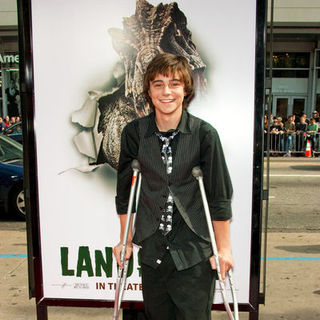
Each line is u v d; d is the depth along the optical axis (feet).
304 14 52.65
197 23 7.78
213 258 6.15
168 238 6.04
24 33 7.98
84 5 7.88
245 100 7.87
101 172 8.30
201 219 6.16
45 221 8.45
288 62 64.49
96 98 8.13
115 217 8.36
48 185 8.36
